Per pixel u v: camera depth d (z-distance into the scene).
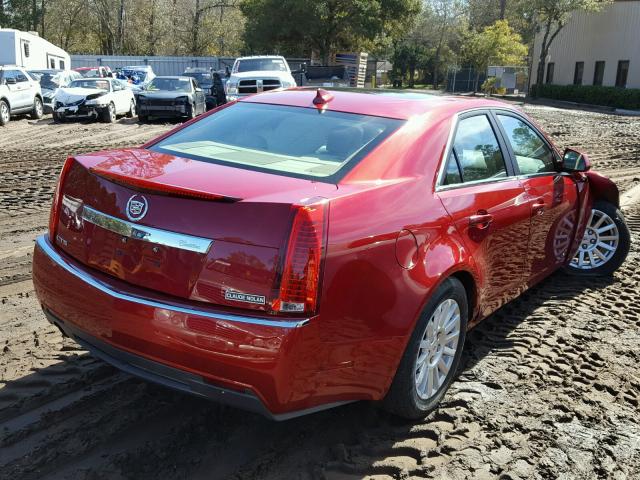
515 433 3.29
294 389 2.61
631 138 19.00
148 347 2.73
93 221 3.00
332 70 26.81
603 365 4.10
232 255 2.61
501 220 3.79
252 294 2.57
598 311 5.02
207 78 27.84
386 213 2.94
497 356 4.16
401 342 2.94
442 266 3.13
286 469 2.92
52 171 10.60
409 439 3.19
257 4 41.00
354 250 2.72
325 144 3.37
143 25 52.62
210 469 2.88
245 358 2.54
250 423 3.26
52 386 3.51
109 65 42.78
